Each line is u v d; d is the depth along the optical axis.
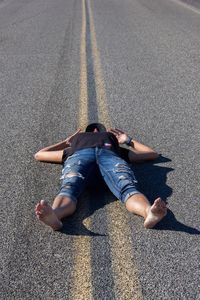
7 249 4.19
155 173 5.44
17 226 4.52
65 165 5.01
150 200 4.89
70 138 5.59
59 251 4.13
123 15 18.48
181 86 8.82
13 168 5.68
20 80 9.58
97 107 7.68
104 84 8.99
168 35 14.02
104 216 4.59
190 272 3.83
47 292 3.66
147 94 8.34
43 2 24.94
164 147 6.12
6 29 16.09
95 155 5.00
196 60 10.89
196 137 6.44
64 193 4.61
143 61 10.78
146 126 6.84
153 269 3.87
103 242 4.22
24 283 3.77
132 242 4.21
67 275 3.83
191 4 21.45
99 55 11.43
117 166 4.83
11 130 6.90
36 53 11.98
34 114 7.52
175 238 4.25
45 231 4.42
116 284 3.71
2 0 27.02
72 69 10.23
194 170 5.51
